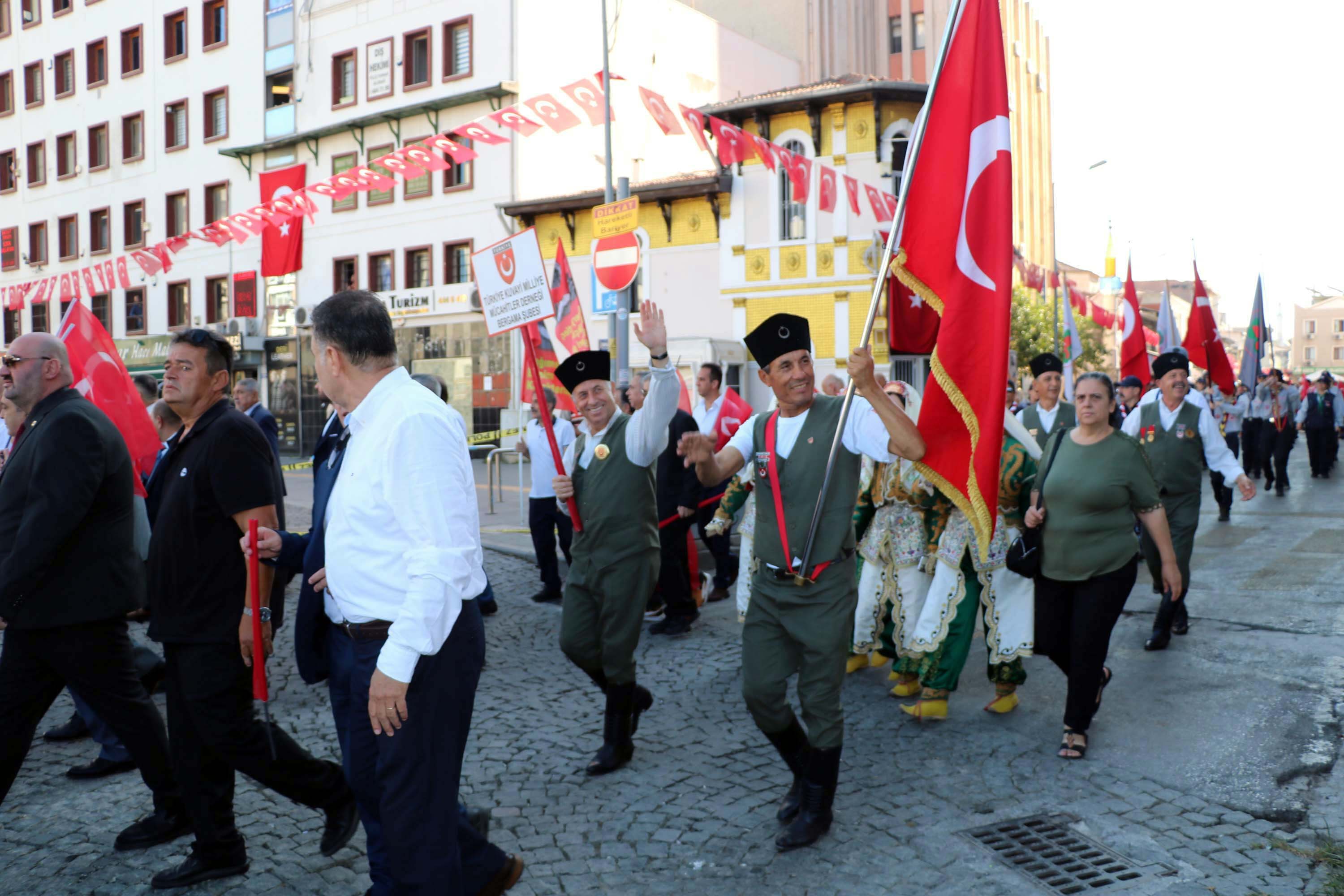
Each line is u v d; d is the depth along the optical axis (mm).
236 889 3594
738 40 35656
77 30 37812
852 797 4359
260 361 33562
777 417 4090
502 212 28094
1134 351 16625
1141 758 4691
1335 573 8781
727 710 5594
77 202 38281
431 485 2723
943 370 3979
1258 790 4293
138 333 36656
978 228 3971
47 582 3686
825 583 3879
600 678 4902
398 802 2766
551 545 8508
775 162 12109
